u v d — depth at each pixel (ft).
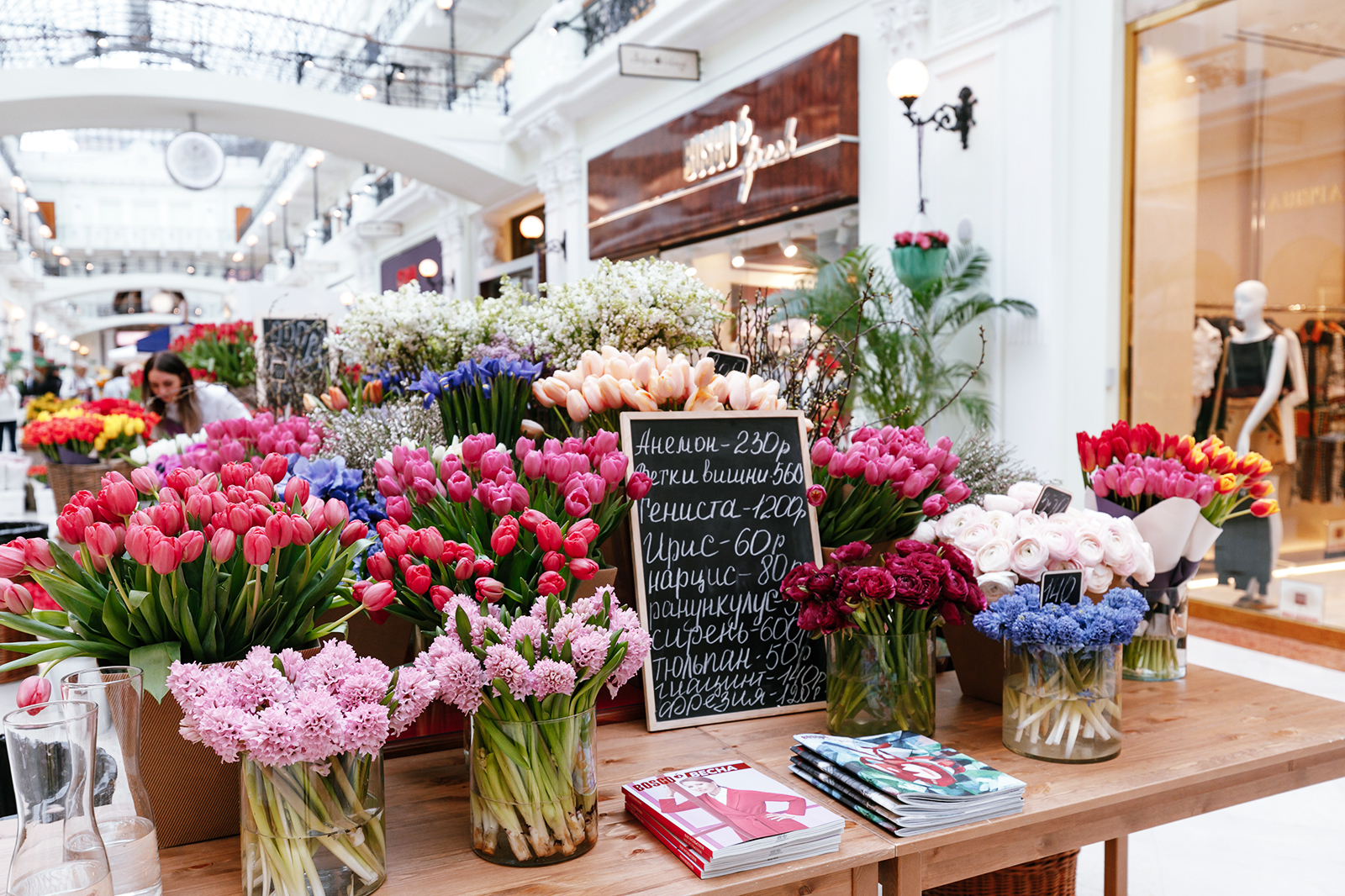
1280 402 14.06
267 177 83.56
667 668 4.50
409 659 4.53
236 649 3.35
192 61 33.04
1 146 65.46
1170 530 4.99
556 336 5.92
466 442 4.02
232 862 3.25
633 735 4.39
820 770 3.76
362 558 4.49
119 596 3.19
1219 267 15.03
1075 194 15.15
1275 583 13.85
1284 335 14.07
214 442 5.63
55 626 3.38
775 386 5.16
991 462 6.02
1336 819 8.48
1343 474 13.04
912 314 16.01
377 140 33.73
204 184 32.73
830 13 20.04
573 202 31.35
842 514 4.99
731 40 23.26
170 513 3.15
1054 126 15.08
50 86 28.86
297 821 2.83
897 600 3.99
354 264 57.16
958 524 4.78
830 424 6.00
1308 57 13.57
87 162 95.66
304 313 27.32
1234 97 14.67
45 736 2.55
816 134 19.83
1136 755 4.09
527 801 3.12
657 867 3.14
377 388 6.58
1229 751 4.13
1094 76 14.76
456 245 42.73
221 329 18.58
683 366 4.80
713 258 24.95
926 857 3.42
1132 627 3.97
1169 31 14.51
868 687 4.14
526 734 3.10
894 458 4.83
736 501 4.83
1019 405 15.85
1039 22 15.16
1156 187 14.83
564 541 3.52
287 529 3.15
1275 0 13.73
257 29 49.73
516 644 3.09
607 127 29.35
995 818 3.48
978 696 4.88
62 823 2.58
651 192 26.37
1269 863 7.67
